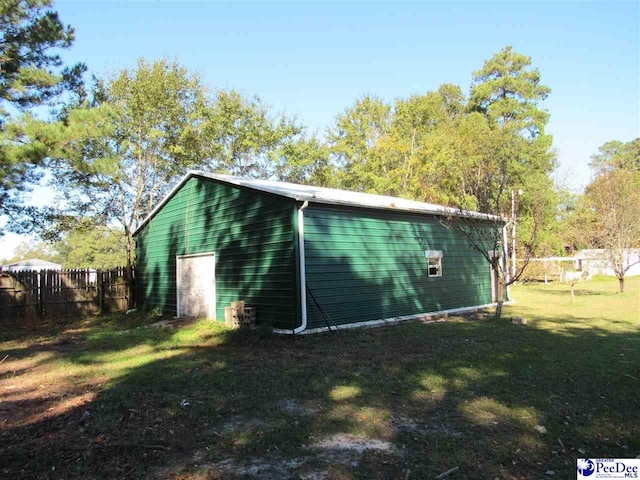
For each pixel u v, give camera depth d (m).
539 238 27.14
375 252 11.38
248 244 10.79
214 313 11.96
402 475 3.20
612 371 5.98
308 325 9.47
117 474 3.29
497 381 5.59
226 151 28.38
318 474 3.24
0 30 13.02
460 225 12.85
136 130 22.95
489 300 15.63
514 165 25.67
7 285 14.59
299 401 4.98
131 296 17.38
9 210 16.70
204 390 5.46
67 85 14.36
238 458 3.54
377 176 30.09
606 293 19.33
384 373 6.17
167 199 14.34
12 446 3.84
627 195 19.69
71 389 5.73
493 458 3.45
